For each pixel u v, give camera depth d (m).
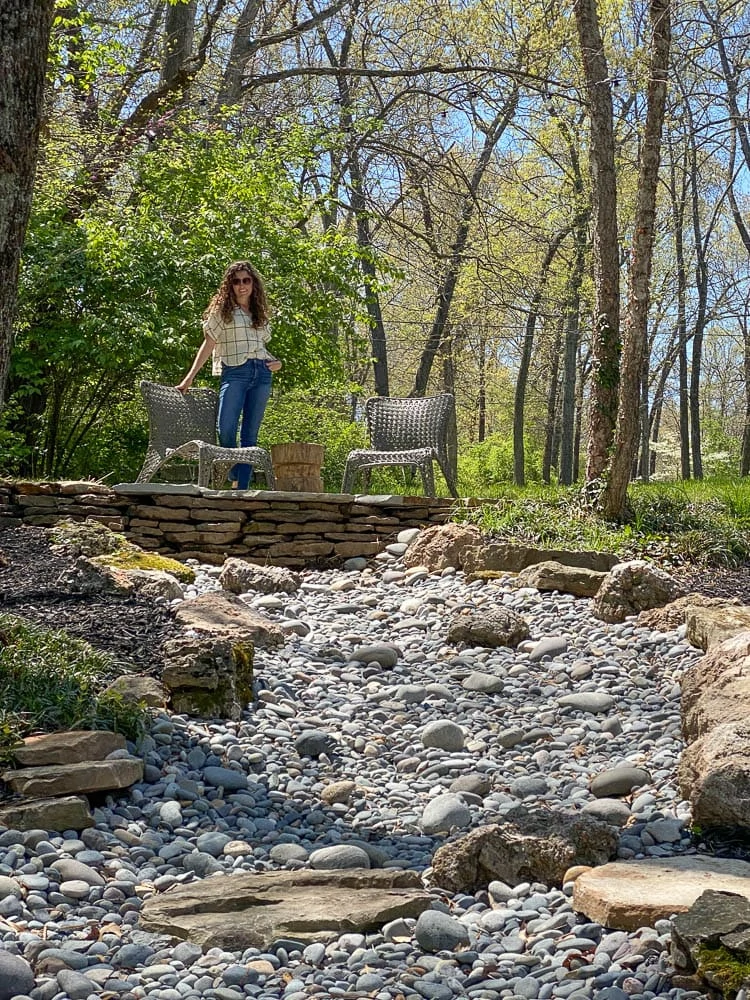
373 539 7.98
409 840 3.71
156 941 2.77
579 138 17.19
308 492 8.55
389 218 17.88
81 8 14.41
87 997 2.45
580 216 21.34
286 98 18.59
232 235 11.94
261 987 2.55
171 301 11.37
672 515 8.23
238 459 8.01
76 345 10.61
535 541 7.55
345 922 2.83
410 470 17.38
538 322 23.89
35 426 11.77
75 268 10.91
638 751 4.45
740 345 31.33
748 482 14.36
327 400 17.64
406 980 2.57
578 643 5.84
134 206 12.67
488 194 22.95
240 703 4.80
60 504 7.71
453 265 19.41
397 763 4.47
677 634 5.74
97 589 5.88
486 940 2.82
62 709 4.08
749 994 2.25
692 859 3.16
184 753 4.20
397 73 17.25
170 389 9.16
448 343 27.45
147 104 14.56
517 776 4.30
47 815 3.39
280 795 4.05
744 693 3.94
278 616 6.33
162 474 12.30
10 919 2.80
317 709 4.98
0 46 3.58
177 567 6.99
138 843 3.46
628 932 2.71
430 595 6.67
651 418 30.11
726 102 8.58
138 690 4.50
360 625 6.34
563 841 3.23
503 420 41.00
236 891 3.01
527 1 16.12
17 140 3.66
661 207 23.41
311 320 12.47
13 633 4.66
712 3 8.52
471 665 5.62
